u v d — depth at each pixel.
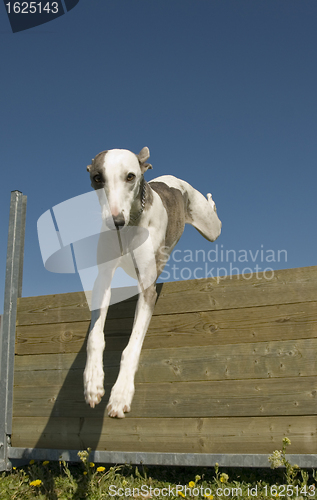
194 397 2.79
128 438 2.88
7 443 3.10
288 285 2.73
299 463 2.56
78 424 3.00
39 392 3.12
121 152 2.54
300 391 2.63
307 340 2.66
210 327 2.83
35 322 3.22
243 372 2.74
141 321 2.61
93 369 2.42
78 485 2.73
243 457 2.63
